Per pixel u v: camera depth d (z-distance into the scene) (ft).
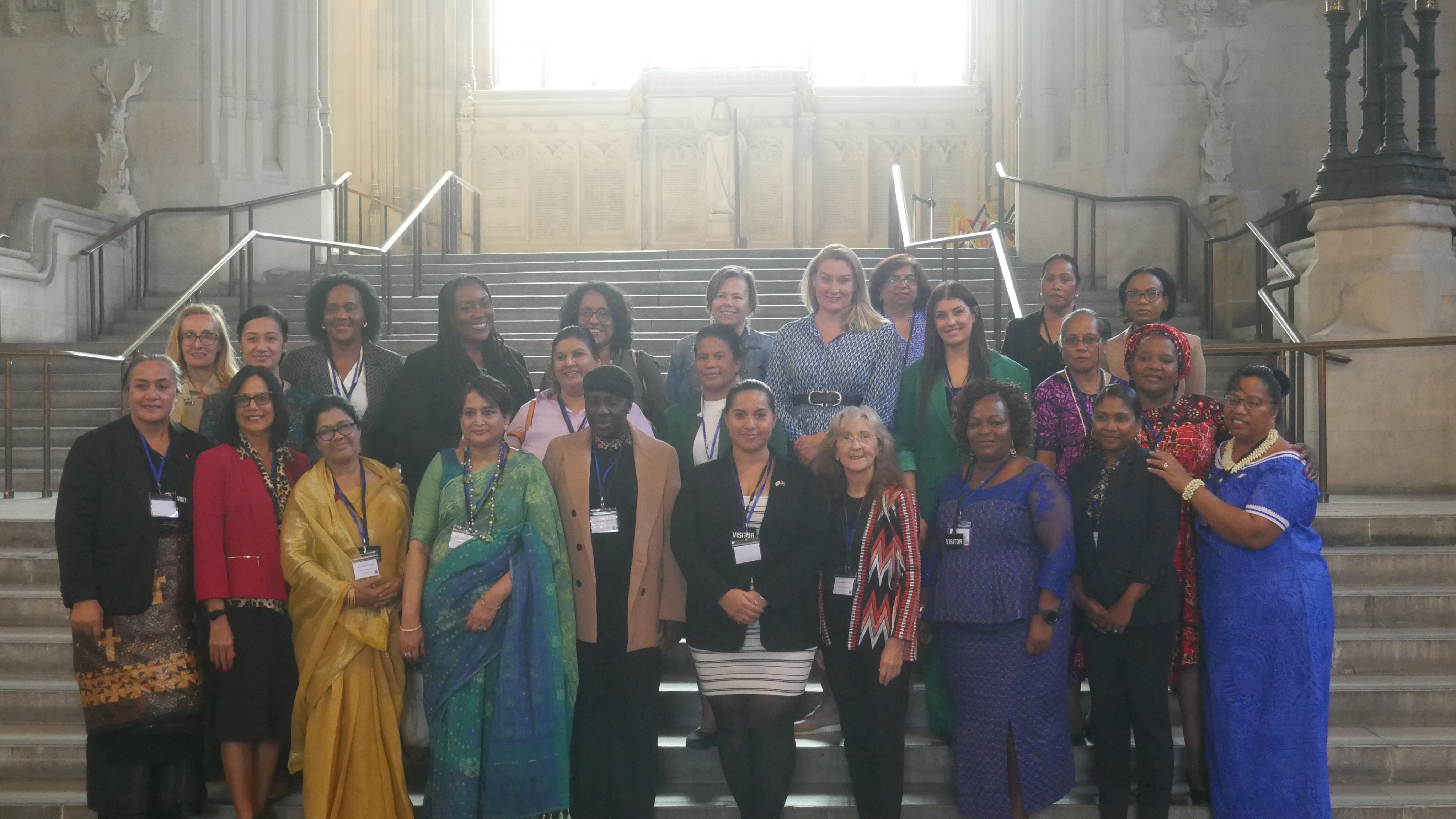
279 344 16.88
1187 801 15.37
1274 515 14.15
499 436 14.82
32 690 17.15
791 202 63.98
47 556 19.49
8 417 24.16
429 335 34.06
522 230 65.72
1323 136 40.29
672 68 64.23
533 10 68.74
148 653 14.28
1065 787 14.52
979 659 14.51
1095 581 14.52
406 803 14.64
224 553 14.47
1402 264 27.45
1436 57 39.86
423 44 64.69
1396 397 27.07
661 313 33.99
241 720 14.32
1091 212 38.96
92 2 41.88
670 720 17.06
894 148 64.80
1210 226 36.94
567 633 14.53
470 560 14.30
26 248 35.32
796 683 14.37
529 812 13.98
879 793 14.25
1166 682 14.51
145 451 14.67
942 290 15.93
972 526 14.61
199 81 42.19
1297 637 14.21
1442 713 16.83
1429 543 19.81
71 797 15.48
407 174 64.59
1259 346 22.25
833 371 16.29
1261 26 40.29
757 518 14.49
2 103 42.47
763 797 14.20
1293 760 14.14
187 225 41.68
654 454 15.12
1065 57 41.93
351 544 14.51
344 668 14.29
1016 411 14.70
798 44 67.62
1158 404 15.28
